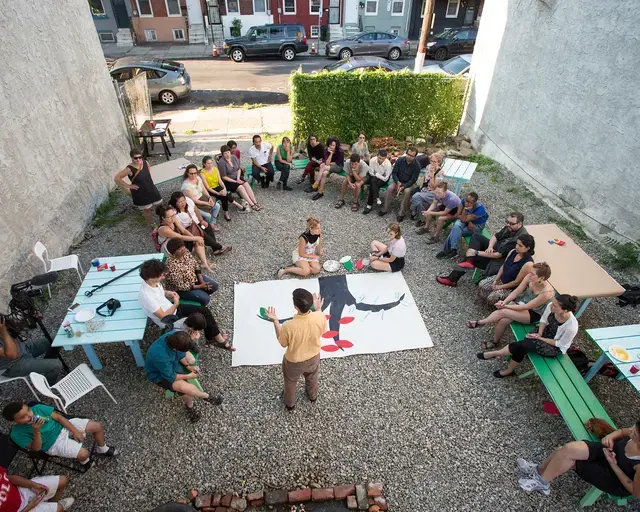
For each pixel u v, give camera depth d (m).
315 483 3.65
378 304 5.57
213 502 3.46
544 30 7.73
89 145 7.46
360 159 7.55
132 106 9.62
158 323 4.49
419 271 6.23
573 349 4.59
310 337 3.62
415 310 5.48
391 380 4.58
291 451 3.89
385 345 4.99
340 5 22.02
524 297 4.75
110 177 8.16
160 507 3.24
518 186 8.52
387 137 10.25
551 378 4.00
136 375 4.61
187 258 4.93
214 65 18.44
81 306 4.52
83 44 7.52
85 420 3.64
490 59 9.62
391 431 4.06
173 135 10.85
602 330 4.23
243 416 4.20
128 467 3.75
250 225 7.30
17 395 4.36
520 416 4.21
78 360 4.76
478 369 4.71
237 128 11.26
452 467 3.77
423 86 9.89
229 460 3.81
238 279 6.00
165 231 5.46
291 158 8.23
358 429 4.08
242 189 7.46
